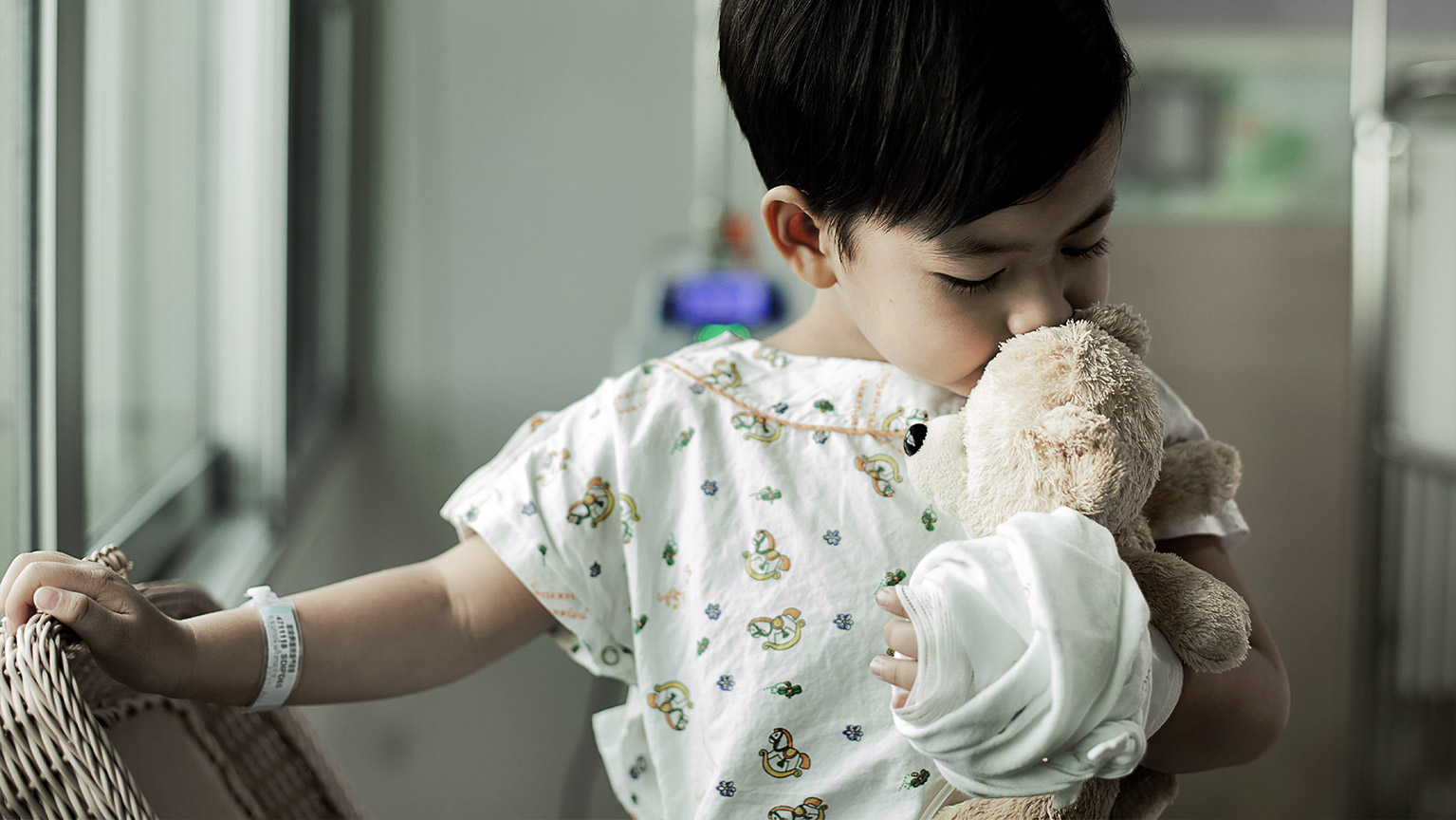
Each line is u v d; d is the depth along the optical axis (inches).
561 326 80.1
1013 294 21.1
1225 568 24.4
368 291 79.0
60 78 30.0
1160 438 19.1
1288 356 79.5
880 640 24.0
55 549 30.4
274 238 56.4
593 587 26.5
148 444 47.1
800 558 24.7
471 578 27.1
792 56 22.1
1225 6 76.4
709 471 25.9
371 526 80.1
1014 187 19.6
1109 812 21.5
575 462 26.9
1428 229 76.2
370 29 77.3
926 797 23.6
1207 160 77.7
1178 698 19.9
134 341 44.6
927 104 20.0
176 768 25.9
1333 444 80.0
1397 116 75.7
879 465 24.9
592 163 79.1
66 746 18.5
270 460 55.7
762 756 24.3
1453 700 79.0
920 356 22.1
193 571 45.5
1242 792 82.1
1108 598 17.0
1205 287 79.0
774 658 24.4
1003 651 17.2
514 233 79.5
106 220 40.5
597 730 30.7
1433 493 78.2
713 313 63.7
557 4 78.1
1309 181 78.0
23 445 30.4
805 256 24.4
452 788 80.9
